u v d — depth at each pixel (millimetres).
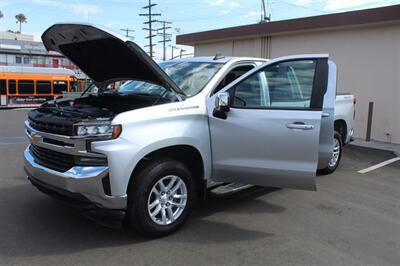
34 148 4586
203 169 4605
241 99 4629
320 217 5164
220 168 4633
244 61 5348
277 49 14820
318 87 4371
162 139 4133
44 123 4262
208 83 4828
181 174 4418
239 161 4555
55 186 4078
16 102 29641
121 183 3895
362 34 12016
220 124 4562
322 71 4434
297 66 4594
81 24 4391
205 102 4633
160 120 4172
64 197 4137
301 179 4387
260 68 4719
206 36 17156
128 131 3938
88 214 4012
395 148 10414
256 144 4480
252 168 4520
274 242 4348
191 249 4105
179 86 4949
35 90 30500
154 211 4270
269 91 4691
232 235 4488
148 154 4262
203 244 4230
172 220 4418
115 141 3869
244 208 5402
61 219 4789
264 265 3816
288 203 5676
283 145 4398
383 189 6559
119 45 4469
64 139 3980
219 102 4309
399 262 3980
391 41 11328
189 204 4566
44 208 5141
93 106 4898
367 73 11961
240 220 4957
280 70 4684
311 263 3893
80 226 4594
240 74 5348
